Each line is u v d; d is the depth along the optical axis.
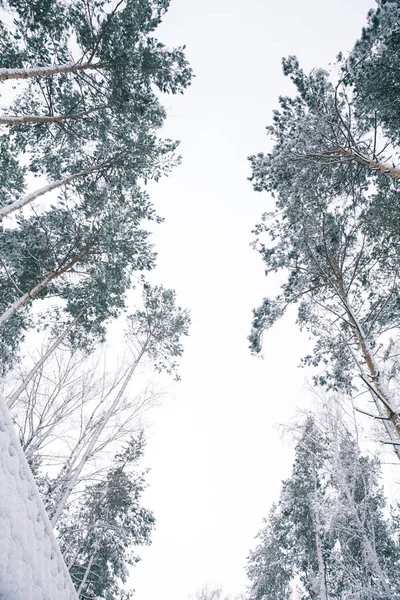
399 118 7.64
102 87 9.57
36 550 3.16
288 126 8.41
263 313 8.67
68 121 10.13
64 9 8.37
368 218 7.91
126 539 14.07
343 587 12.78
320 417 11.07
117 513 14.09
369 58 6.82
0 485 2.84
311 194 8.41
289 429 11.38
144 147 10.64
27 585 2.88
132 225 12.20
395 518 14.62
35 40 8.60
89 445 10.04
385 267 8.17
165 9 8.64
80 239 11.15
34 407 9.30
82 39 8.89
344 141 8.01
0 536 2.71
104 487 11.66
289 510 14.34
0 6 7.97
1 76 7.18
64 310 13.97
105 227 10.72
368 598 8.90
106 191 11.20
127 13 8.59
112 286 12.65
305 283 8.28
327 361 9.62
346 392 9.44
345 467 10.59
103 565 14.51
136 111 10.05
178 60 9.40
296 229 8.74
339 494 11.02
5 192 11.77
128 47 8.82
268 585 17.08
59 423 9.38
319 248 7.61
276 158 8.20
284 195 8.78
